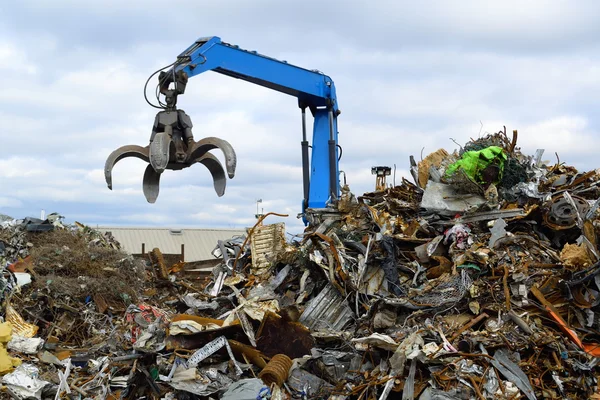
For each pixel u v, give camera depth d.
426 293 12.15
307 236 14.83
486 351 10.76
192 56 16.98
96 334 15.32
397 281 12.85
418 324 11.63
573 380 10.53
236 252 17.23
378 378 10.65
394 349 10.87
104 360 13.08
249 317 12.56
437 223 14.02
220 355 12.25
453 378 10.20
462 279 12.02
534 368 10.60
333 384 11.33
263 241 16.42
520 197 13.99
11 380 11.43
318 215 15.77
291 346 12.23
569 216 13.06
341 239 14.45
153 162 14.10
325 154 19.58
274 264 15.25
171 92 15.38
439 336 11.04
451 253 13.00
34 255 16.75
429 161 15.56
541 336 10.92
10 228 17.86
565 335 11.20
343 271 13.02
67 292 15.75
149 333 12.38
